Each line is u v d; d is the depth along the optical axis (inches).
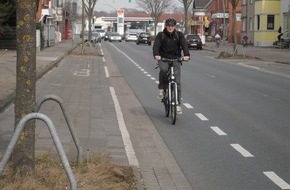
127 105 502.9
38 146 298.5
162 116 443.2
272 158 301.7
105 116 426.6
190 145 333.4
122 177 241.0
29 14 211.8
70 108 461.4
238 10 2829.7
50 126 178.9
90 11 1670.8
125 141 331.9
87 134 349.1
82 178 225.9
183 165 283.9
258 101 547.2
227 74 904.9
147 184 245.1
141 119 426.6
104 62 1145.4
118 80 755.4
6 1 1331.2
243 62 1263.5
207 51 1929.1
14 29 1418.6
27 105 214.8
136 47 2107.5
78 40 2642.7
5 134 337.7
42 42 1504.7
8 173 217.6
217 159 298.0
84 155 272.2
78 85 661.9
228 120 427.2
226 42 2893.7
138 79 778.2
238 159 298.7
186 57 402.9
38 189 206.1
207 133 372.8
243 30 2628.0
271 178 261.0
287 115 455.8
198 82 746.8
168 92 414.6
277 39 2190.0
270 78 839.1
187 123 411.8
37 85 642.8
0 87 546.3
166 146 330.0
